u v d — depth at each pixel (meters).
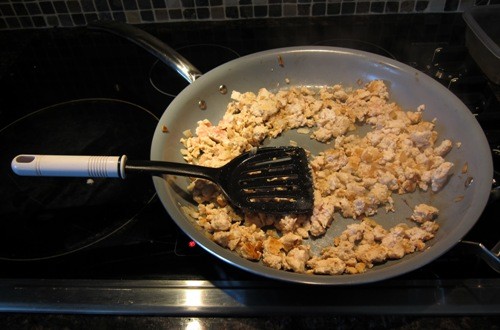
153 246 0.40
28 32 0.71
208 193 0.44
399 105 0.53
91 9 0.69
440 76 0.55
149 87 0.59
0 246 0.41
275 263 0.37
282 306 0.34
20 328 0.35
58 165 0.39
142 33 0.56
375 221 0.43
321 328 0.33
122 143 0.52
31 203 0.45
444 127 0.48
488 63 0.53
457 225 0.37
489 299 0.34
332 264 0.37
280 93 0.55
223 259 0.34
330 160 0.47
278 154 0.44
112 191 0.46
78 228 0.42
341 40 0.64
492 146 0.46
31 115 0.56
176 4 0.67
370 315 0.34
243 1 0.66
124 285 0.37
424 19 0.66
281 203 0.41
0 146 0.52
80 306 0.35
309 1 0.66
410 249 0.39
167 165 0.40
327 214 0.41
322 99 0.55
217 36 0.67
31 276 0.38
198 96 0.52
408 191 0.45
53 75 0.62
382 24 0.66
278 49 0.56
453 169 0.45
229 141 0.49
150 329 0.34
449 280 0.35
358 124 0.53
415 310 0.34
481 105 0.51
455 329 0.33
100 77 0.62
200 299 0.35
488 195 0.38
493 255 0.34
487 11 0.58
